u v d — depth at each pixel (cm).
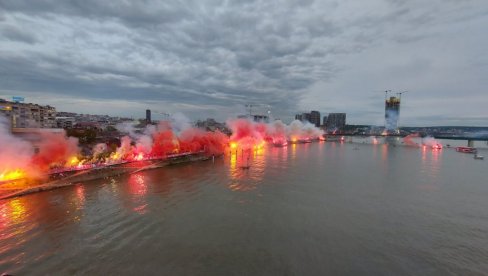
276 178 7075
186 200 4928
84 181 6094
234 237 3456
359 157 12950
